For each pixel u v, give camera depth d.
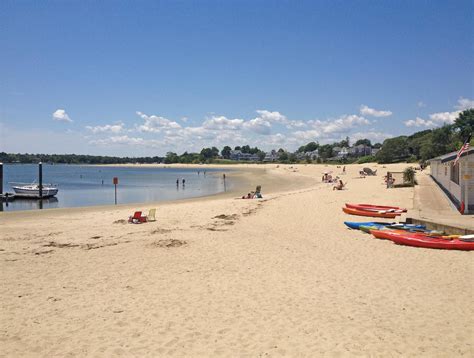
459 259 11.63
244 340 6.41
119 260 11.61
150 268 10.74
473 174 20.23
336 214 21.17
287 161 194.25
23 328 6.96
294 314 7.46
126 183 69.75
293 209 23.27
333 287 9.05
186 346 6.23
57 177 92.00
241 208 24.05
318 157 179.62
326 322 7.08
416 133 133.25
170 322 7.16
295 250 12.81
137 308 7.84
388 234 14.32
